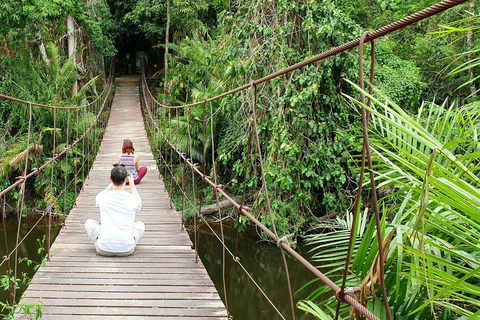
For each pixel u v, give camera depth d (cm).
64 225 559
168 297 365
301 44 852
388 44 1462
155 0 2169
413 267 168
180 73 1534
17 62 1444
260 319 759
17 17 1238
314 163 822
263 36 811
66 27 1722
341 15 799
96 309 342
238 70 814
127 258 455
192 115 1291
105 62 2703
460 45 1268
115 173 458
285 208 862
